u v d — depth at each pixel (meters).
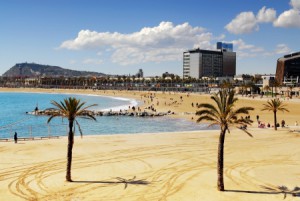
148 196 31.12
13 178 36.03
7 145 52.00
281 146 54.47
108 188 33.19
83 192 32.06
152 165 41.84
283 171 39.84
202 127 88.38
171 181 35.53
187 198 30.64
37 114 120.94
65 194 31.50
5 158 43.97
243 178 36.88
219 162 32.78
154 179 36.19
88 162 42.94
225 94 33.69
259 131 69.94
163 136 62.34
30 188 33.06
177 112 124.06
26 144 52.97
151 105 148.75
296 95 199.00
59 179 35.84
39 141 55.69
